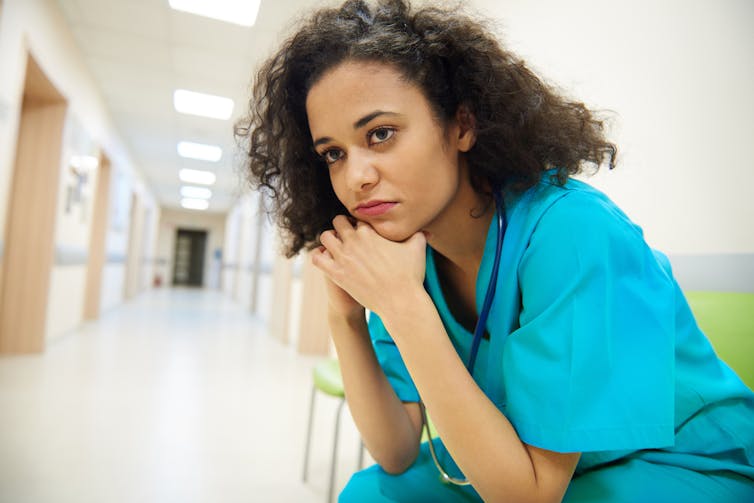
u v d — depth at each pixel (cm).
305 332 372
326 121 49
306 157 66
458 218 57
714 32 100
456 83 52
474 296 65
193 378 268
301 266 389
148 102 439
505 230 54
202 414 203
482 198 58
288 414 212
